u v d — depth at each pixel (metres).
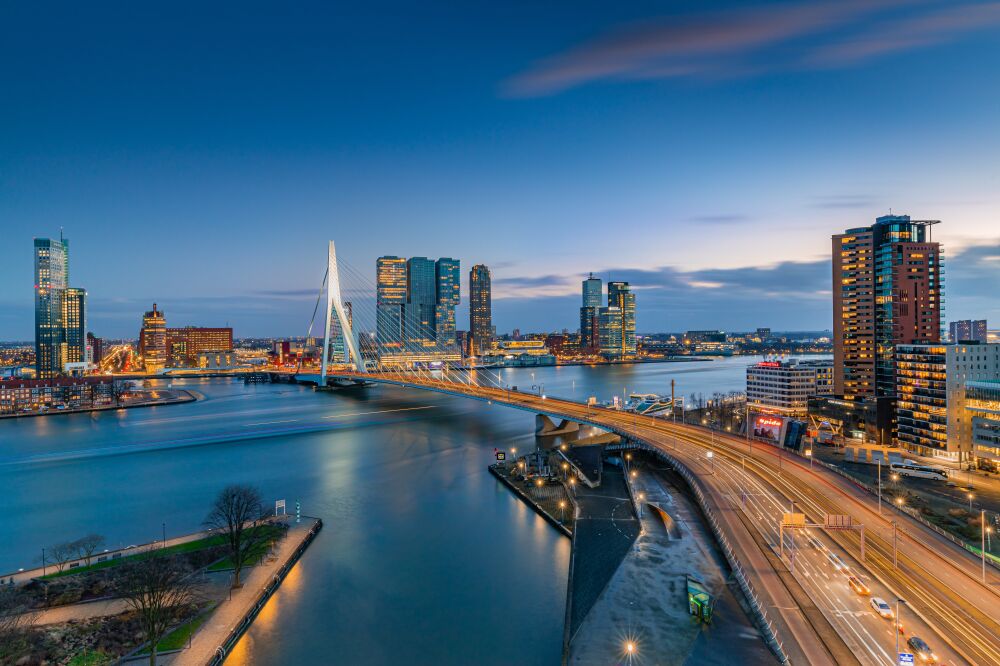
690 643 70.12
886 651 62.19
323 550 114.44
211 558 105.81
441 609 91.12
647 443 162.12
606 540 108.94
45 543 119.50
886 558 85.19
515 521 130.75
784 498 112.56
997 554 95.12
